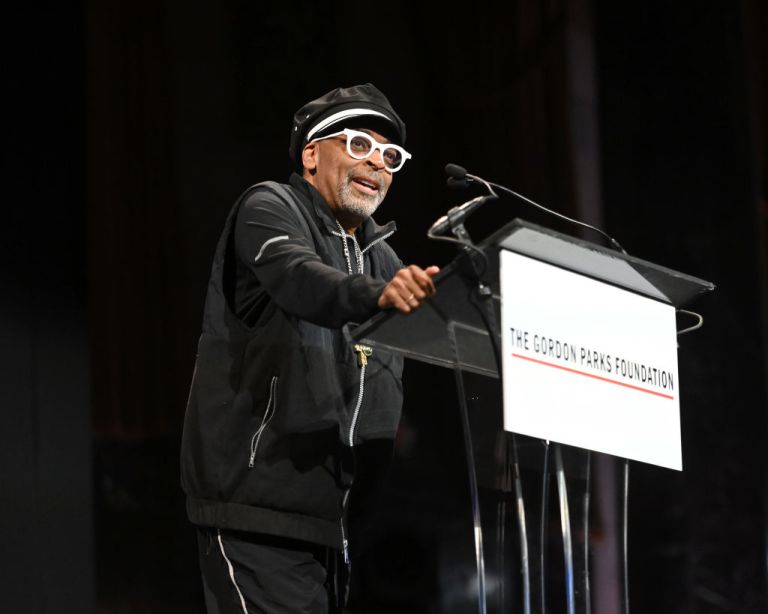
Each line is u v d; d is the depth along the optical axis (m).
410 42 21.97
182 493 18.20
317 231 6.46
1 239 11.58
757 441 16.25
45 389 11.70
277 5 20.94
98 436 17.75
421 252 21.78
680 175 17.08
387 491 20.61
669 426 5.82
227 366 6.21
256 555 6.09
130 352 18.08
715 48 17.25
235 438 6.11
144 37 19.00
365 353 6.50
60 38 12.30
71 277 12.10
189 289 19.05
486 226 20.81
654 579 16.06
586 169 19.78
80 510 11.77
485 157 21.09
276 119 20.62
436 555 20.58
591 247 5.22
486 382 5.58
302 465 6.09
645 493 16.27
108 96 18.52
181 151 19.61
